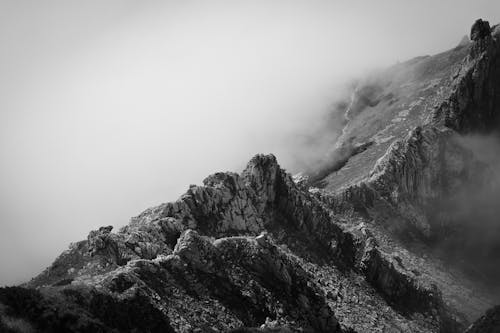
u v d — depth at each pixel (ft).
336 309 416.05
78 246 376.07
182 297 343.46
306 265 440.04
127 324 310.65
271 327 350.43
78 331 293.23
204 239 376.27
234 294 364.58
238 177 453.58
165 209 418.72
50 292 305.12
